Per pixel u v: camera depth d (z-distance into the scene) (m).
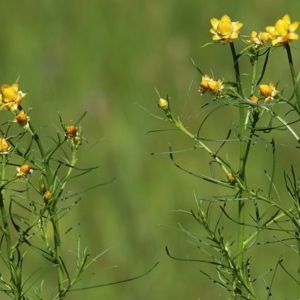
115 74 13.48
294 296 8.99
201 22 14.30
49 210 4.31
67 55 13.97
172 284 9.68
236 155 11.39
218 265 4.86
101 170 11.48
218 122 11.85
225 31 4.18
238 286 4.50
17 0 15.00
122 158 11.77
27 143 11.19
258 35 4.32
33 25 14.74
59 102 13.20
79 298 9.61
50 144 12.14
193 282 9.65
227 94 4.26
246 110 5.05
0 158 4.35
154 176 11.43
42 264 9.49
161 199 11.05
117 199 11.10
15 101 4.20
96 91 13.22
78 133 4.72
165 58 13.53
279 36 4.02
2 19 14.83
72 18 14.73
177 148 11.79
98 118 12.57
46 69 13.67
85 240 10.41
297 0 14.30
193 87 12.88
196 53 13.47
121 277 9.91
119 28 14.32
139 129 12.38
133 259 10.07
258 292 9.05
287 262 9.12
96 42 14.21
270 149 11.04
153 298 9.66
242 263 4.49
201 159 11.53
